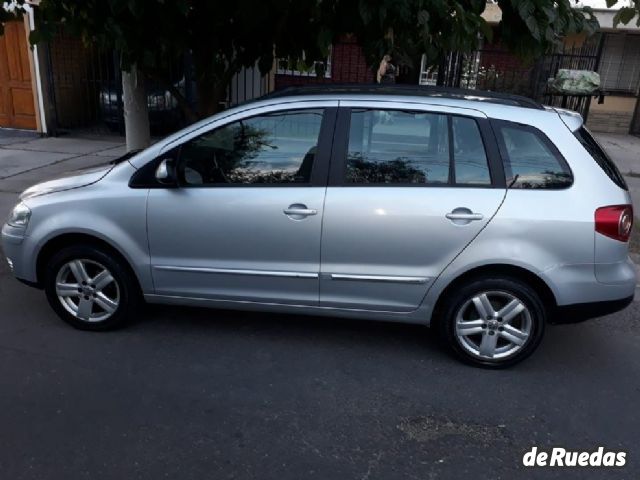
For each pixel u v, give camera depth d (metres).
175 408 3.41
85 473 2.87
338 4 4.37
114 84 12.09
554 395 3.67
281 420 3.33
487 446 3.16
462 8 4.34
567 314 3.77
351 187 3.75
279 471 2.92
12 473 2.85
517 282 3.74
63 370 3.77
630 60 14.52
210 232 3.90
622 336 4.53
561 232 3.60
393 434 3.24
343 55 12.22
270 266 3.90
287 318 4.61
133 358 3.95
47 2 4.55
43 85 11.80
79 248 4.12
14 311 4.61
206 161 3.93
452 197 3.67
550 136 3.68
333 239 3.77
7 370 3.75
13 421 3.24
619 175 3.89
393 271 3.78
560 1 4.42
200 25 5.04
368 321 4.60
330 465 2.98
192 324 4.46
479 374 3.88
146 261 4.04
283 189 3.80
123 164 4.07
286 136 3.85
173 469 2.91
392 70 8.89
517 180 3.67
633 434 3.31
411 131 3.75
